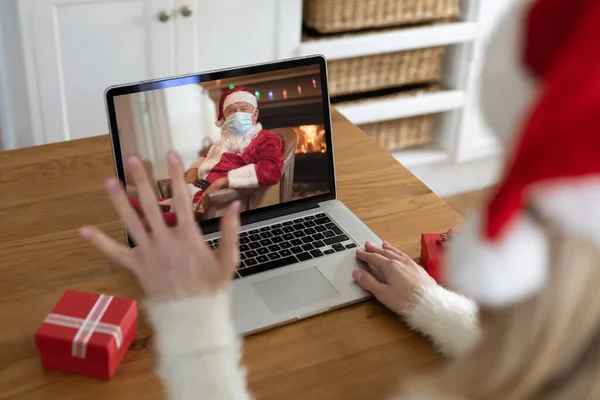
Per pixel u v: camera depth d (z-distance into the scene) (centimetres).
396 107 234
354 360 87
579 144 37
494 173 46
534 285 45
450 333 88
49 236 109
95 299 88
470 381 50
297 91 113
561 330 44
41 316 93
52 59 191
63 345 82
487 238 43
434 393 53
